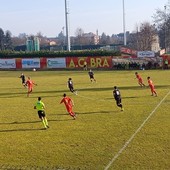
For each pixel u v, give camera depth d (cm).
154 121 2392
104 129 2222
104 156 1706
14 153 1800
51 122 2473
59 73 6694
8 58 8169
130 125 2302
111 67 7375
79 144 1917
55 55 8200
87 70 7256
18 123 2478
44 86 4609
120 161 1631
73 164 1616
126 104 3081
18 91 4212
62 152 1789
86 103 3206
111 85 4522
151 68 7144
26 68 7762
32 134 2167
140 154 1716
